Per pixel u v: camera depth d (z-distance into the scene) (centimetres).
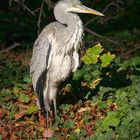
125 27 2481
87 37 2159
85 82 1533
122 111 1318
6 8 2659
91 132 1303
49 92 1373
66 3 1388
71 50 1362
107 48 2036
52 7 1966
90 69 1556
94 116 1382
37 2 2539
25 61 1906
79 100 1448
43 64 1357
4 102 1521
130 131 1249
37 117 1420
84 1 2333
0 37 2369
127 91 1454
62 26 1377
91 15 2436
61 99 1484
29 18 2431
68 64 1357
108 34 2353
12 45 2236
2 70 1716
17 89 1586
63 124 1359
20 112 1449
